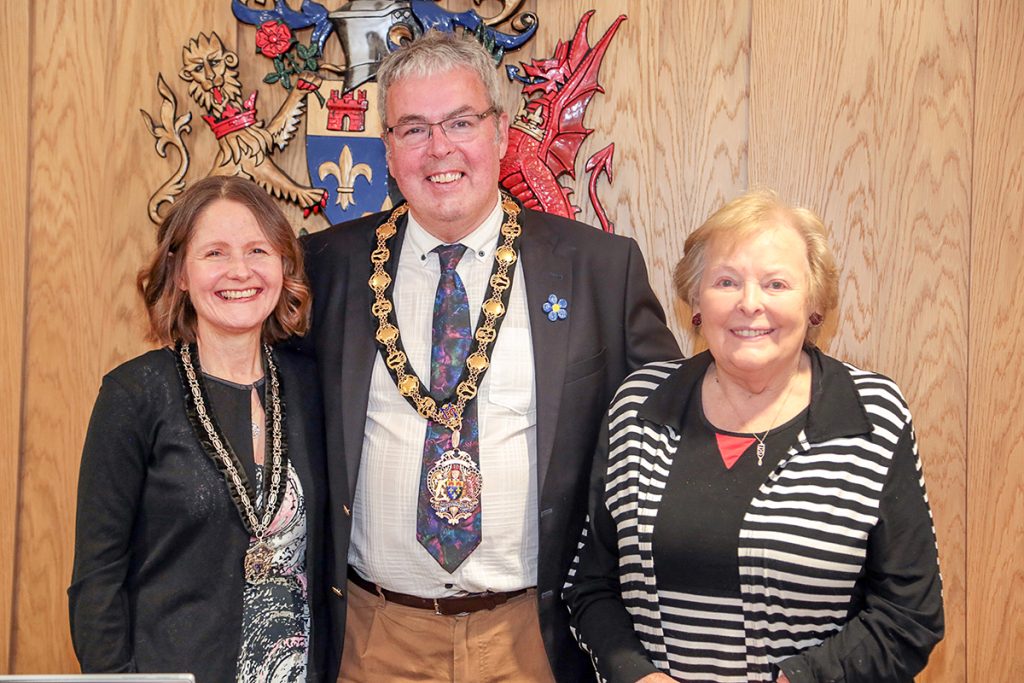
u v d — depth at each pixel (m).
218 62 2.00
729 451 1.40
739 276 1.36
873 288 2.04
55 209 2.05
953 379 2.04
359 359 1.64
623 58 2.04
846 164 2.03
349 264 1.74
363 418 1.61
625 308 1.71
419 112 1.59
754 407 1.42
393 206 1.98
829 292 1.43
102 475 1.42
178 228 1.50
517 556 1.58
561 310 1.64
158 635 1.44
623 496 1.45
